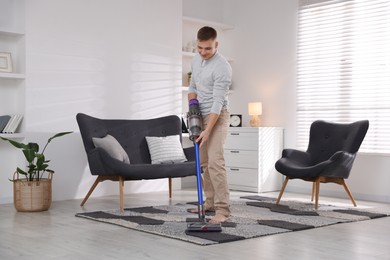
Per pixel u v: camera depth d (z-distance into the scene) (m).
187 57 7.09
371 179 5.86
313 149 5.55
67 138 5.55
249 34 7.16
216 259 3.03
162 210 4.71
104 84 5.84
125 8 6.01
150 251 3.20
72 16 5.57
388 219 4.52
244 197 5.77
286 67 6.73
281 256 3.12
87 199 5.37
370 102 5.93
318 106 6.40
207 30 3.87
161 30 6.37
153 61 6.29
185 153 5.64
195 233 3.65
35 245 3.36
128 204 5.23
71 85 5.57
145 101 6.21
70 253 3.15
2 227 3.98
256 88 7.08
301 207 5.04
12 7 5.33
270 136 6.52
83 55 5.66
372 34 5.93
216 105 3.86
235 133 6.61
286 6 6.73
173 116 5.84
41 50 5.34
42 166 4.81
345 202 5.62
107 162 4.67
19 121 5.23
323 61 6.36
